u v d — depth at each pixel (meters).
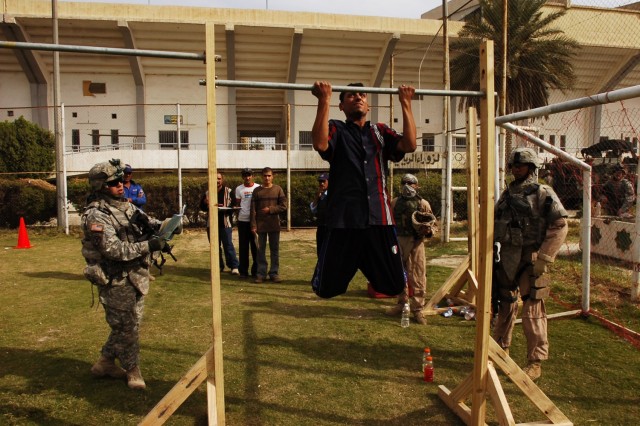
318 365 4.32
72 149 25.20
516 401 3.67
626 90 3.42
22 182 15.05
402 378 4.06
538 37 20.95
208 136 2.87
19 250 11.02
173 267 9.02
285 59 26.34
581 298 6.20
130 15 23.53
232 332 5.21
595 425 3.31
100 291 3.77
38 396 3.69
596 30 24.48
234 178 16.47
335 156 3.09
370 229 3.09
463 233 13.22
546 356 4.02
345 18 25.16
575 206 11.88
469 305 5.90
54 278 7.96
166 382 3.97
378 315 5.87
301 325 5.46
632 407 3.55
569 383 3.94
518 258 4.03
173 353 4.61
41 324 5.48
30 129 19.73
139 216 3.87
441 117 28.41
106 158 20.52
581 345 4.77
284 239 13.30
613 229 8.57
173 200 15.41
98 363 3.98
